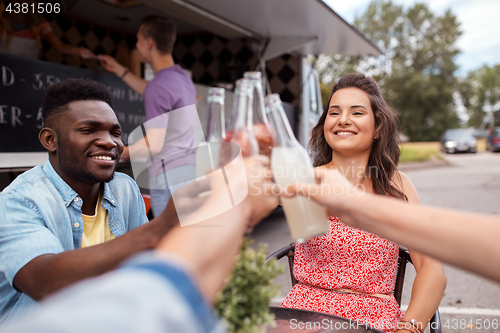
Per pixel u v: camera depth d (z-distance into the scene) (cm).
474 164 1530
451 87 3809
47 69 279
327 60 3081
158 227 64
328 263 142
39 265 80
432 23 3834
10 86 255
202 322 33
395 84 3700
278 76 599
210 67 595
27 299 97
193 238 46
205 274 46
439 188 898
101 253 70
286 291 280
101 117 99
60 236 103
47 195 101
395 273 142
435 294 126
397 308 138
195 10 369
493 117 5050
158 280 31
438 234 56
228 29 447
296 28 440
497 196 772
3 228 90
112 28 561
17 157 246
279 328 102
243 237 58
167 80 232
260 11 376
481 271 54
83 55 302
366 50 592
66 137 98
